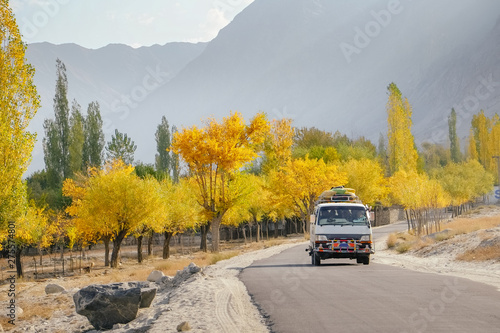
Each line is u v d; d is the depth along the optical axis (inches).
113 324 521.0
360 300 483.5
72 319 631.2
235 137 2042.3
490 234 1081.4
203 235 2933.1
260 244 2472.9
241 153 2017.7
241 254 1646.2
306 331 360.8
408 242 1379.2
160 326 430.3
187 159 2041.1
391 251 1390.3
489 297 478.0
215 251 2119.8
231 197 2111.2
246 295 566.3
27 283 1402.6
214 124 2042.3
